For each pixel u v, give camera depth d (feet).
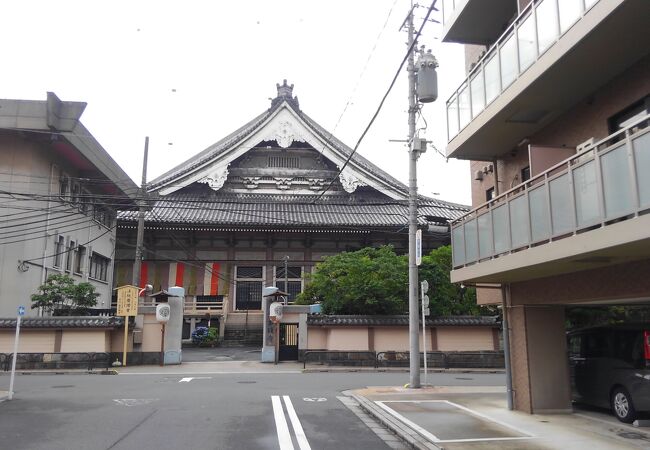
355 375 67.00
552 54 30.42
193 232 125.80
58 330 74.33
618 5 25.18
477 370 76.07
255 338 115.85
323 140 130.00
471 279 38.45
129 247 126.52
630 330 34.37
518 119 38.06
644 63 30.01
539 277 36.78
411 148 54.90
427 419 34.71
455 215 132.36
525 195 31.55
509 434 30.22
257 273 127.54
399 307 84.43
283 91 132.57
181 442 28.30
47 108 80.33
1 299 79.36
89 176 100.22
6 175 82.89
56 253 91.04
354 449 27.35
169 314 78.43
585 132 34.94
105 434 30.22
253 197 133.08
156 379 60.08
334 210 131.23
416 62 53.57
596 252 25.73
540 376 37.47
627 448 26.94
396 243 131.03
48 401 42.80
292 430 31.81
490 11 45.03
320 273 88.53
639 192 22.50
